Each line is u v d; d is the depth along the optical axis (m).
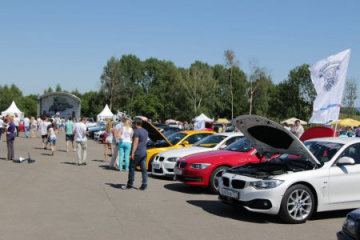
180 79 74.19
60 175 12.04
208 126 31.38
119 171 13.54
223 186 7.61
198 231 6.30
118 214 7.25
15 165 14.12
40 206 7.73
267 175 7.10
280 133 7.59
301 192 7.12
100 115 58.84
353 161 7.04
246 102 83.69
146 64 97.38
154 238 5.82
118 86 87.00
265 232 6.41
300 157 8.10
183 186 10.88
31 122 33.66
